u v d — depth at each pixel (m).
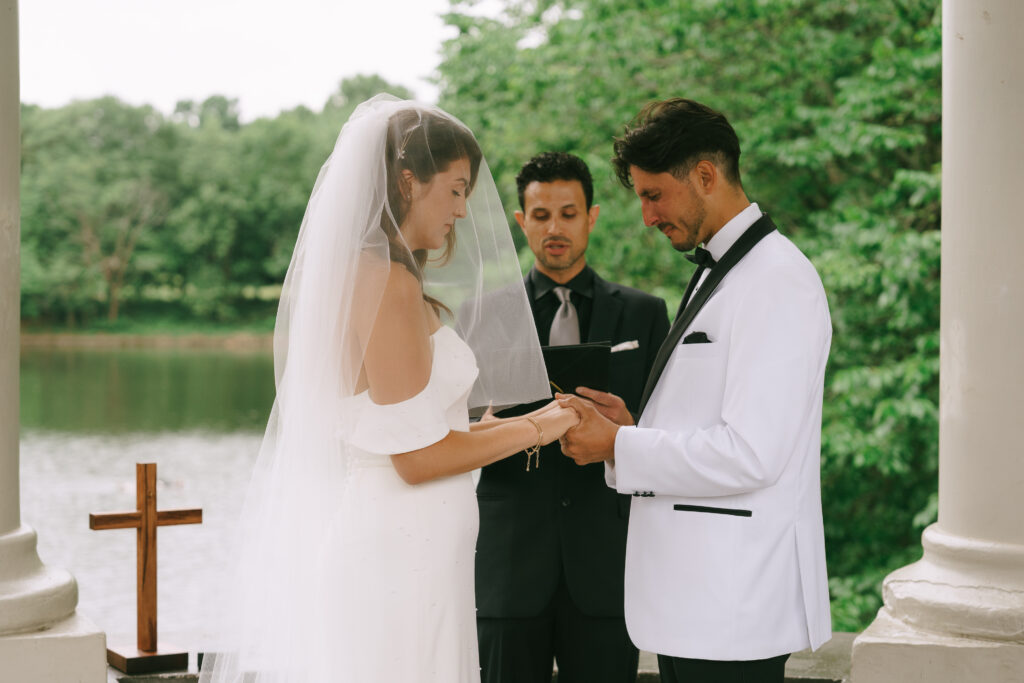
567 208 2.95
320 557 2.28
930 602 2.51
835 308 8.28
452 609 2.28
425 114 2.27
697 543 2.19
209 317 58.94
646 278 8.85
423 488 2.26
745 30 8.85
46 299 55.94
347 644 2.23
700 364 2.23
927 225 8.50
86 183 56.44
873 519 9.05
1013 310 2.45
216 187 58.75
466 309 2.47
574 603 2.78
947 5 2.58
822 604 2.26
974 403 2.50
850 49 8.66
